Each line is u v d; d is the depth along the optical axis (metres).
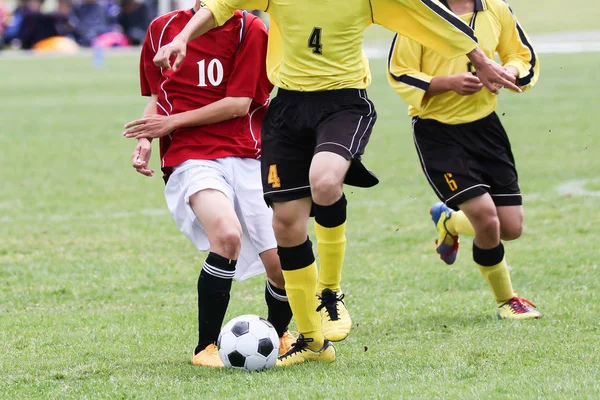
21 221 33.66
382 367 16.77
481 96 20.31
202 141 18.67
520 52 20.94
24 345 19.09
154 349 18.78
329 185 16.03
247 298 23.39
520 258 26.48
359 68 17.09
